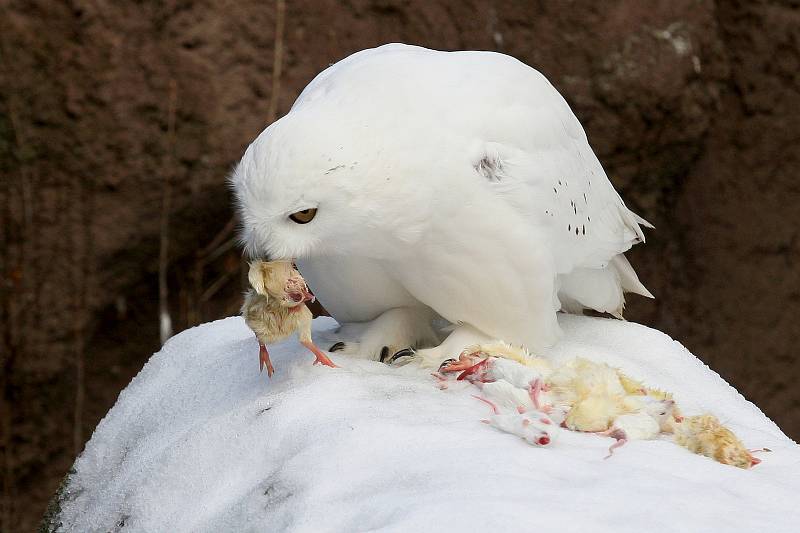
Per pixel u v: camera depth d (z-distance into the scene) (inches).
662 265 726.5
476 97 334.3
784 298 727.1
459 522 216.8
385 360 362.0
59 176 625.0
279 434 291.6
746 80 709.3
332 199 302.8
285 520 255.8
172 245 646.5
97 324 647.8
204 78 631.2
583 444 275.0
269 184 297.4
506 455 253.0
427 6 666.2
